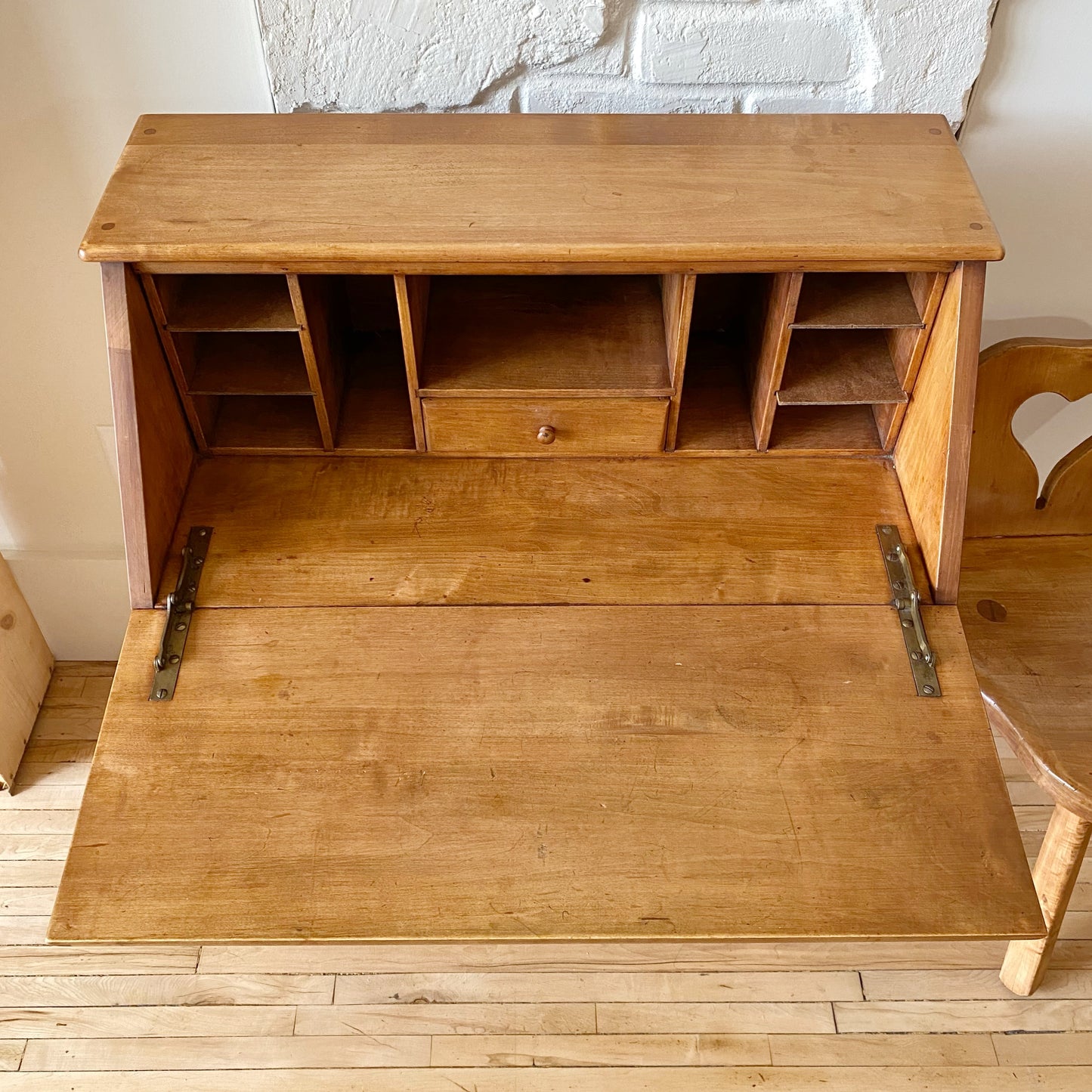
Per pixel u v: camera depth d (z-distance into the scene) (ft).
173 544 4.65
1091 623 5.62
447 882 3.84
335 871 3.86
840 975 6.27
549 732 4.17
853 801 4.03
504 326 4.93
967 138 5.24
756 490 4.85
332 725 4.18
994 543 5.98
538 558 4.63
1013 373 5.34
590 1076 5.94
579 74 4.98
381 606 4.49
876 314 4.44
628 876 3.86
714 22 4.75
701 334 5.45
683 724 4.19
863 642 4.41
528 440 4.86
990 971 6.29
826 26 4.75
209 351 4.83
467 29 4.78
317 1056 6.01
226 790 4.03
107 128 5.19
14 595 7.09
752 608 4.50
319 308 4.58
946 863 3.91
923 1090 5.88
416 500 4.80
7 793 7.10
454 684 4.28
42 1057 6.00
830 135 4.63
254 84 5.08
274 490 4.84
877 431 5.02
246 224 4.12
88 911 3.78
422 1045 6.05
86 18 4.79
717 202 4.25
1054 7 4.74
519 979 6.27
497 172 4.39
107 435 6.54
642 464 4.93
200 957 6.35
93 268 5.70
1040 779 5.05
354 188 4.30
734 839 3.94
